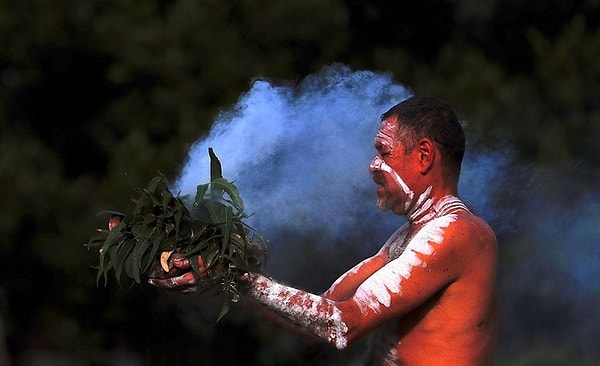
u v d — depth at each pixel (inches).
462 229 288.4
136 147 690.8
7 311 724.7
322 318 272.5
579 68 722.8
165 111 717.3
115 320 708.7
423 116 297.1
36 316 728.3
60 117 759.7
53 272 718.5
